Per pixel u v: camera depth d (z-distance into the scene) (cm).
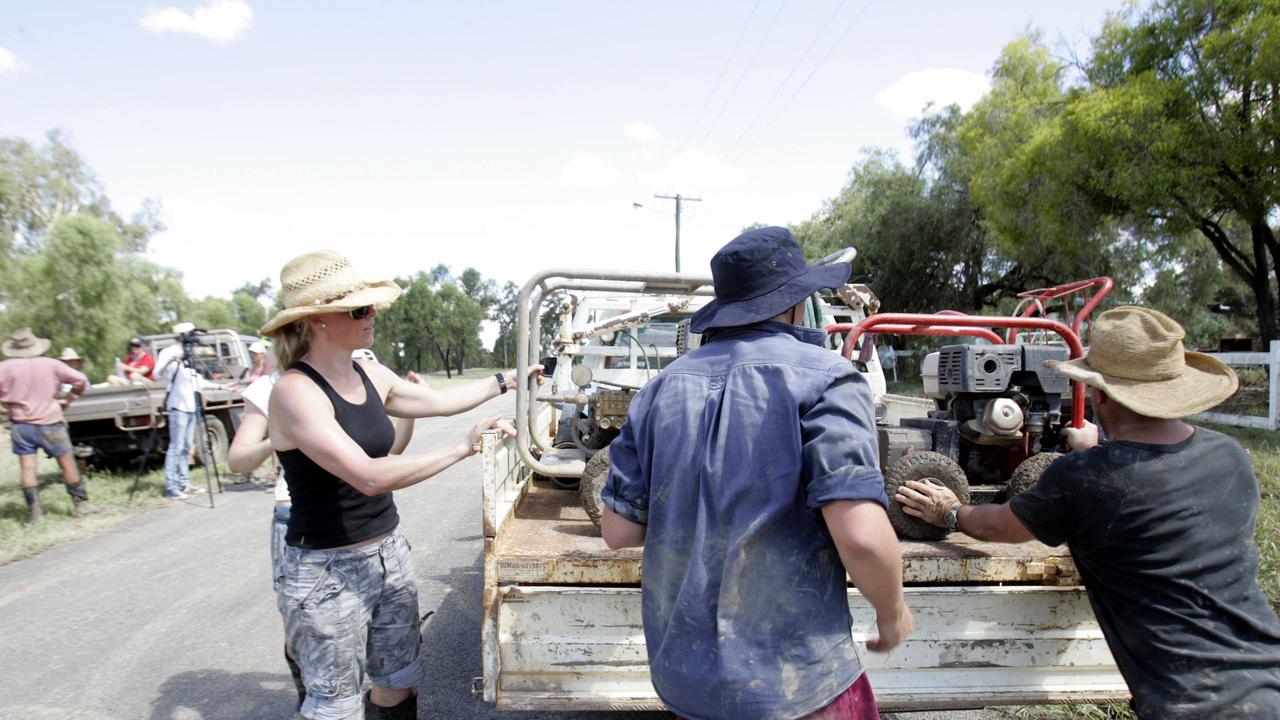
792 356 162
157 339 1284
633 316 439
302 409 216
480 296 9394
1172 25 1417
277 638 439
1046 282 2273
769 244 173
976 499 309
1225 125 1352
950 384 329
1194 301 2517
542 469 331
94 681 385
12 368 706
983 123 2045
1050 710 326
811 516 156
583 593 250
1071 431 313
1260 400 1161
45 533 679
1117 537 199
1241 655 186
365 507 238
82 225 1902
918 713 326
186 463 857
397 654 256
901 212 2516
